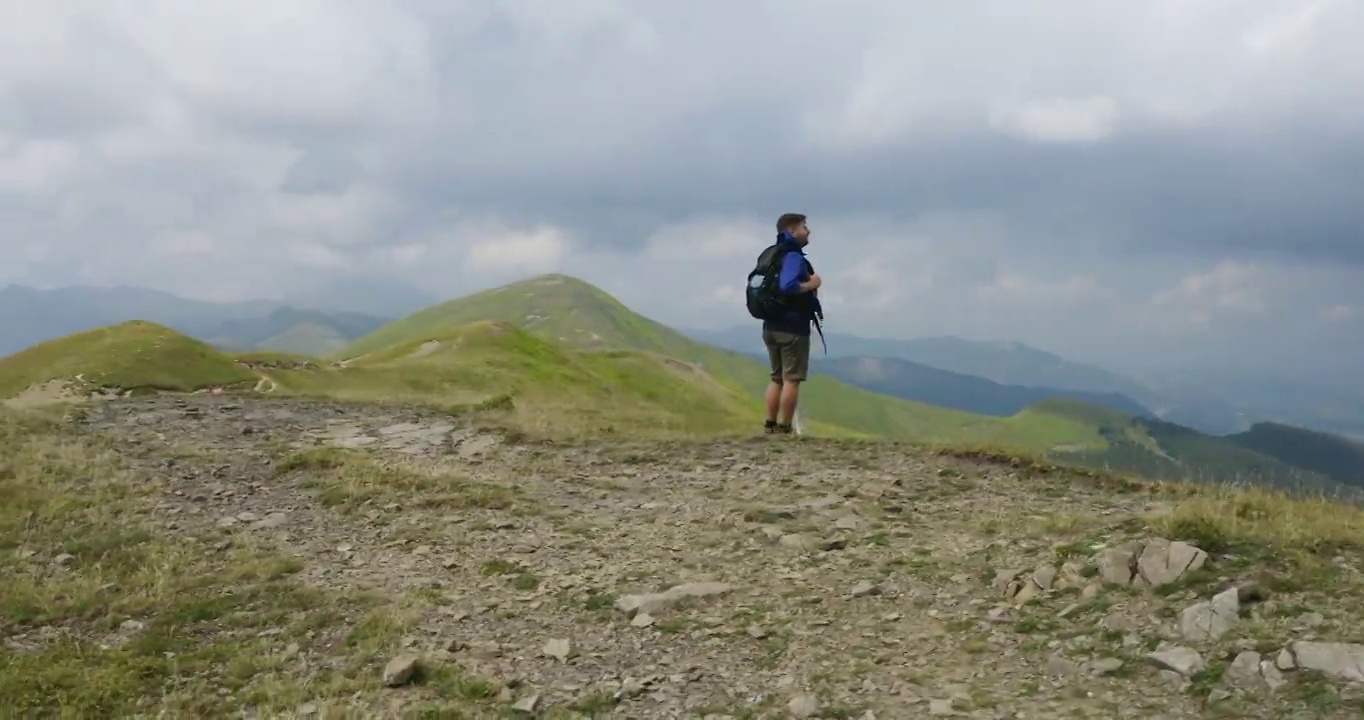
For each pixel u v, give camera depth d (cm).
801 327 1555
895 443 1488
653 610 828
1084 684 621
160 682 755
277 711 675
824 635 748
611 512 1202
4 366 5591
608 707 651
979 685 637
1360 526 838
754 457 1445
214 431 1823
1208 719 555
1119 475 1243
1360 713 529
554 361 10112
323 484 1366
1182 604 700
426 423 1883
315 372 6838
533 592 903
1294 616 647
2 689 736
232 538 1141
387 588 937
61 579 1023
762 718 616
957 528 1015
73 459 1520
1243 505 890
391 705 668
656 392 11456
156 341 5894
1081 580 782
